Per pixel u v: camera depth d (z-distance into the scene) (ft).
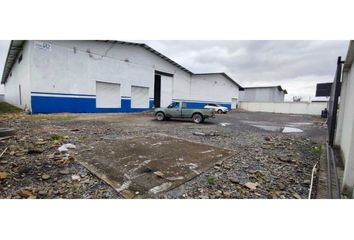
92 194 8.50
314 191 9.27
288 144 19.13
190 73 83.30
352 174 8.87
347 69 16.94
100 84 51.83
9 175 9.94
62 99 44.04
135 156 13.56
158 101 72.49
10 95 75.51
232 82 108.27
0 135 17.29
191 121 39.78
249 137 22.27
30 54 38.83
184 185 9.48
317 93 56.24
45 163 11.67
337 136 18.22
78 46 46.26
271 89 121.29
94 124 29.45
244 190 9.14
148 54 63.98
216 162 12.82
